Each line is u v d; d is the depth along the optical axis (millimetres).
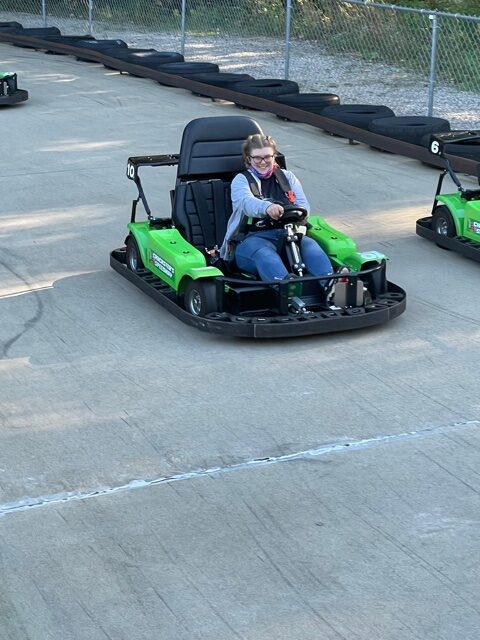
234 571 3814
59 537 4027
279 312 5910
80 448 4719
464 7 17812
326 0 16703
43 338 6008
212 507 4242
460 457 4641
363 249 7770
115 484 4414
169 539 4020
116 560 3881
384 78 15266
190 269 5949
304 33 17906
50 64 16453
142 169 10117
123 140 11242
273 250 6055
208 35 19125
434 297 6746
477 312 6469
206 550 3949
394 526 4105
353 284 5996
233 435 4848
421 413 5070
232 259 6230
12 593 3686
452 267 7367
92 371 5555
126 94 13906
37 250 7633
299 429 4906
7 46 18469
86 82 14781
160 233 6523
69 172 9906
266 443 4773
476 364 5652
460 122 12414
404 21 16078
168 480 4449
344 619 3533
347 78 15352
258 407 5133
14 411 5090
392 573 3797
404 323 6273
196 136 6539
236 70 16047
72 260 7426
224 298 6000
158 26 20078
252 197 6047
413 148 10477
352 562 3865
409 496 4324
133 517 4168
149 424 4949
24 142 11117
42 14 21203
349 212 8758
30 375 5504
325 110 11742
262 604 3621
